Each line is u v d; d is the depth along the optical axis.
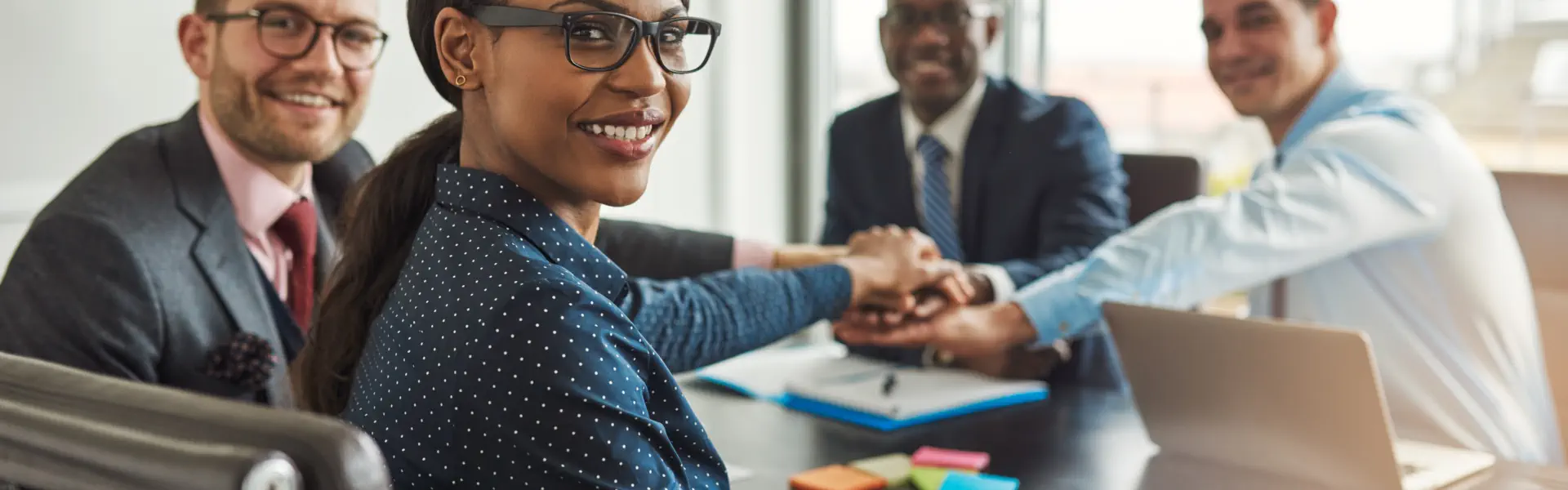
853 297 1.78
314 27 1.59
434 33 0.99
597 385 0.85
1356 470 1.36
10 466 0.66
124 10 2.85
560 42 0.92
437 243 0.95
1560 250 1.97
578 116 0.94
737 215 4.03
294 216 1.68
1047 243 2.37
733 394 1.96
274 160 1.64
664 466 0.89
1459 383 1.91
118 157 1.56
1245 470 1.50
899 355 2.24
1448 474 1.45
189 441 0.59
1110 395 1.93
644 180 0.99
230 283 1.56
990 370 2.04
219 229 1.57
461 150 1.02
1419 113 1.96
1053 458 1.58
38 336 1.42
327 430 0.58
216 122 1.61
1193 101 5.20
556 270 0.89
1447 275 1.90
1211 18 2.04
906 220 2.54
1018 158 2.43
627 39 0.94
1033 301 1.92
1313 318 2.01
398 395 0.91
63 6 2.76
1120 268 1.89
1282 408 1.40
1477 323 1.90
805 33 4.05
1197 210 1.88
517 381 0.85
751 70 3.99
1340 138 1.89
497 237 0.92
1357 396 1.33
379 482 0.58
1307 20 1.97
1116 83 5.29
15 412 0.66
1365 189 1.85
